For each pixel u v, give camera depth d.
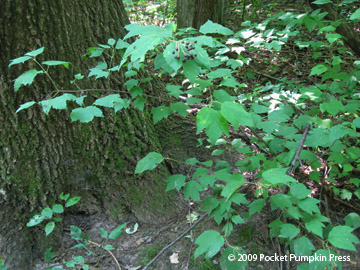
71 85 2.40
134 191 2.59
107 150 2.56
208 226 2.41
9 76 2.23
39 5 2.23
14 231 2.29
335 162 2.19
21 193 2.33
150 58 3.87
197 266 2.18
